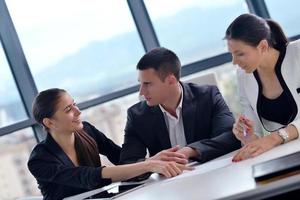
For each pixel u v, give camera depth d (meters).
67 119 2.01
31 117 3.34
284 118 1.84
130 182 1.72
